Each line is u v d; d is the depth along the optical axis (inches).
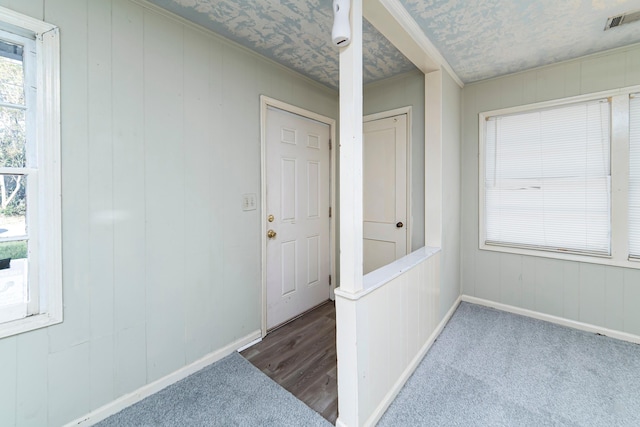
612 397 63.5
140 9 62.8
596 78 89.3
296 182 106.9
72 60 53.7
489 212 112.4
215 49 77.4
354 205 53.4
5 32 48.1
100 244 58.2
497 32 75.5
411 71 102.0
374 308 58.2
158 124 66.5
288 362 79.4
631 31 75.8
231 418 58.8
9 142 49.4
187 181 72.3
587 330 93.7
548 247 100.8
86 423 56.5
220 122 79.3
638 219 85.6
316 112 112.3
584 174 93.4
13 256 49.9
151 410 60.9
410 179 105.6
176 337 70.7
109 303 59.6
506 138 107.4
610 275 90.0
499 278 110.3
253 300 90.0
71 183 54.1
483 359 78.7
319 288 119.3
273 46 83.3
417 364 76.2
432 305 87.8
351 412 53.6
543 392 65.4
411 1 62.1
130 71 61.6
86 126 55.7
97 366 58.1
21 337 49.5
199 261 75.3
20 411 49.7
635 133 85.0
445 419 58.3
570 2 63.0
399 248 109.0
